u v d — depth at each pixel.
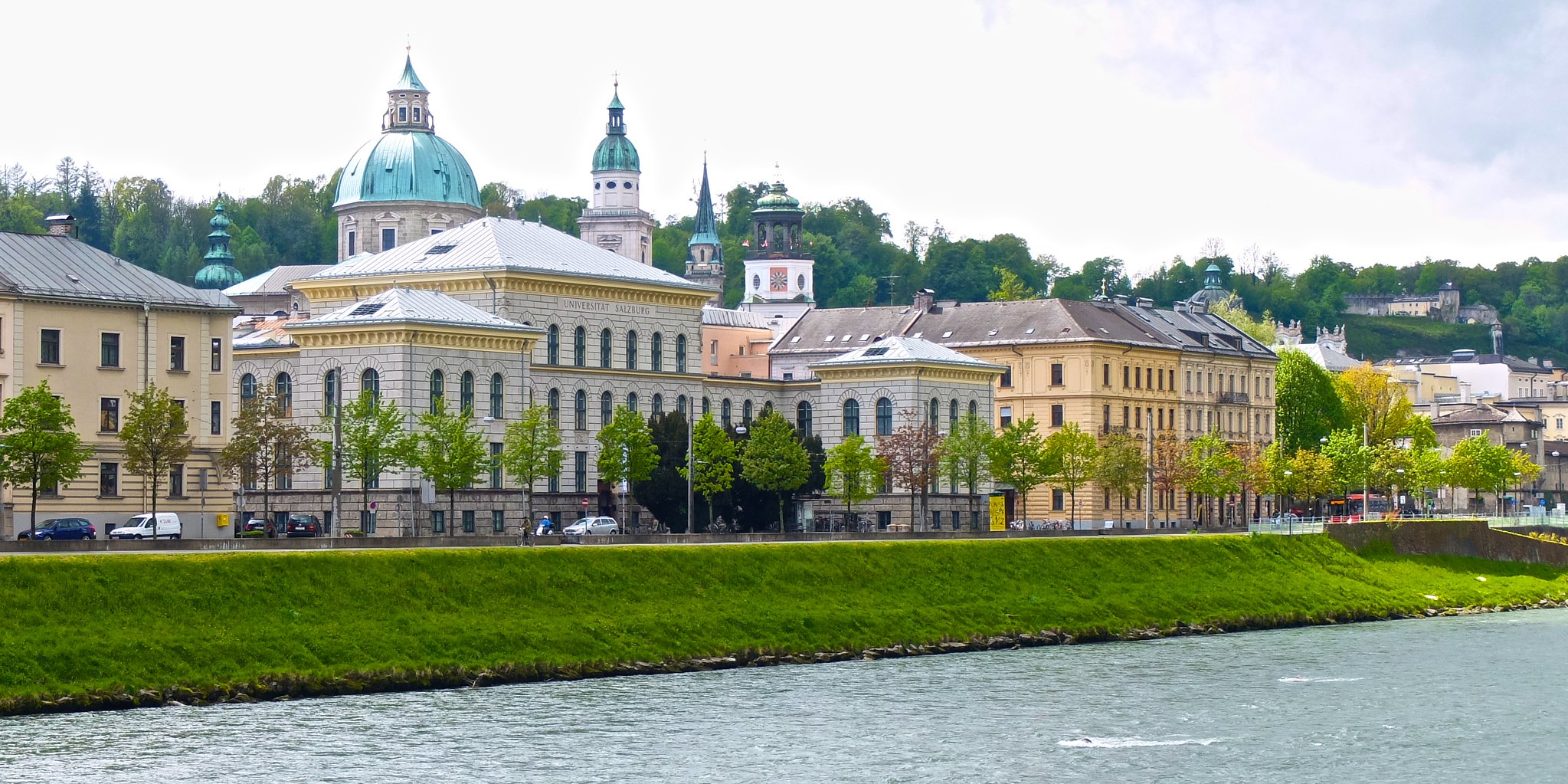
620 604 192.88
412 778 134.50
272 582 175.50
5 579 161.38
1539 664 195.75
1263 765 142.88
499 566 190.50
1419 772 141.00
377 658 171.25
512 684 173.88
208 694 160.12
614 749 145.00
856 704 165.50
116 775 132.88
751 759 142.25
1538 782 138.12
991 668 190.88
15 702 152.38
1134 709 165.12
